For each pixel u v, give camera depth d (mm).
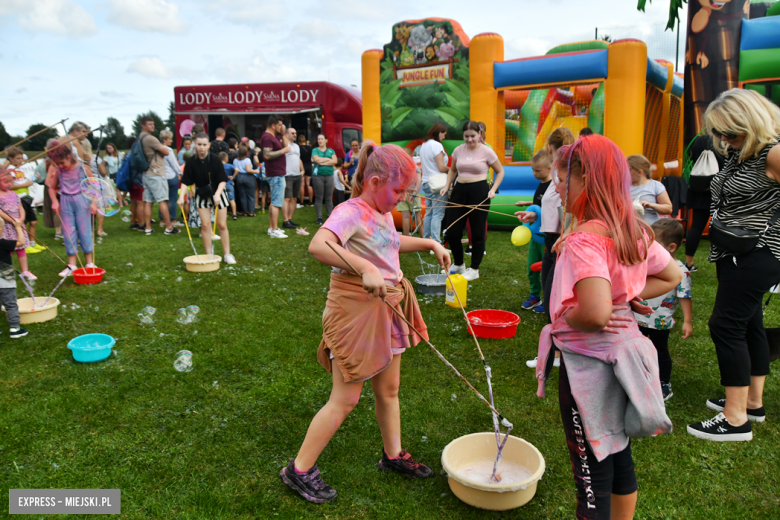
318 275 5855
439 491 2246
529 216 4285
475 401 2998
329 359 2166
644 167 3754
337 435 2658
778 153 2242
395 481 2312
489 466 2387
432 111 8695
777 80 6930
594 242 1485
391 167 1931
